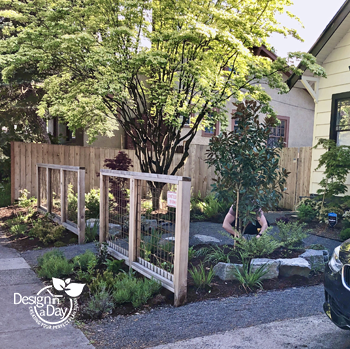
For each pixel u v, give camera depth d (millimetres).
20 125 13227
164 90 8156
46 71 10445
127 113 9266
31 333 3650
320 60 9938
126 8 7613
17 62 7840
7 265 6039
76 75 8922
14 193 11602
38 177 10047
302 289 4762
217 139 5875
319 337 3414
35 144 11797
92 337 3604
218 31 6668
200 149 11922
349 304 3104
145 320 3961
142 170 9812
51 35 7711
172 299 4488
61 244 7312
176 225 4340
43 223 8703
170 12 7723
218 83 8078
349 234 6957
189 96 8977
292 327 3627
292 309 4078
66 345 3410
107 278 4859
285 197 11320
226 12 7059
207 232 7824
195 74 7590
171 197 4484
